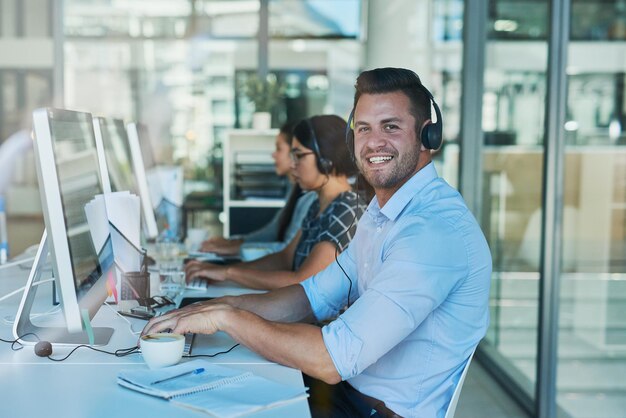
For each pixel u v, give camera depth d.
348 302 1.99
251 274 2.52
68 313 1.52
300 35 5.84
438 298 1.54
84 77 5.84
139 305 2.12
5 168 5.90
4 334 1.82
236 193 5.05
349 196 2.53
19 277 2.66
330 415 1.67
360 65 5.85
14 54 5.82
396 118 1.68
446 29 4.94
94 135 2.05
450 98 4.89
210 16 5.80
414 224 1.59
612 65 2.72
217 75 5.84
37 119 1.48
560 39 3.05
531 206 3.40
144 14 5.79
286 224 3.79
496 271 4.05
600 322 2.70
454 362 1.62
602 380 2.71
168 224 3.75
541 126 3.28
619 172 2.61
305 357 1.53
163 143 5.85
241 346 1.75
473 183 4.56
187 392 1.38
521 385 3.51
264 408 1.33
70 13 5.79
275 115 5.88
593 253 2.81
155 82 5.83
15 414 1.27
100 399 1.36
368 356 1.52
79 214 1.65
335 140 2.74
